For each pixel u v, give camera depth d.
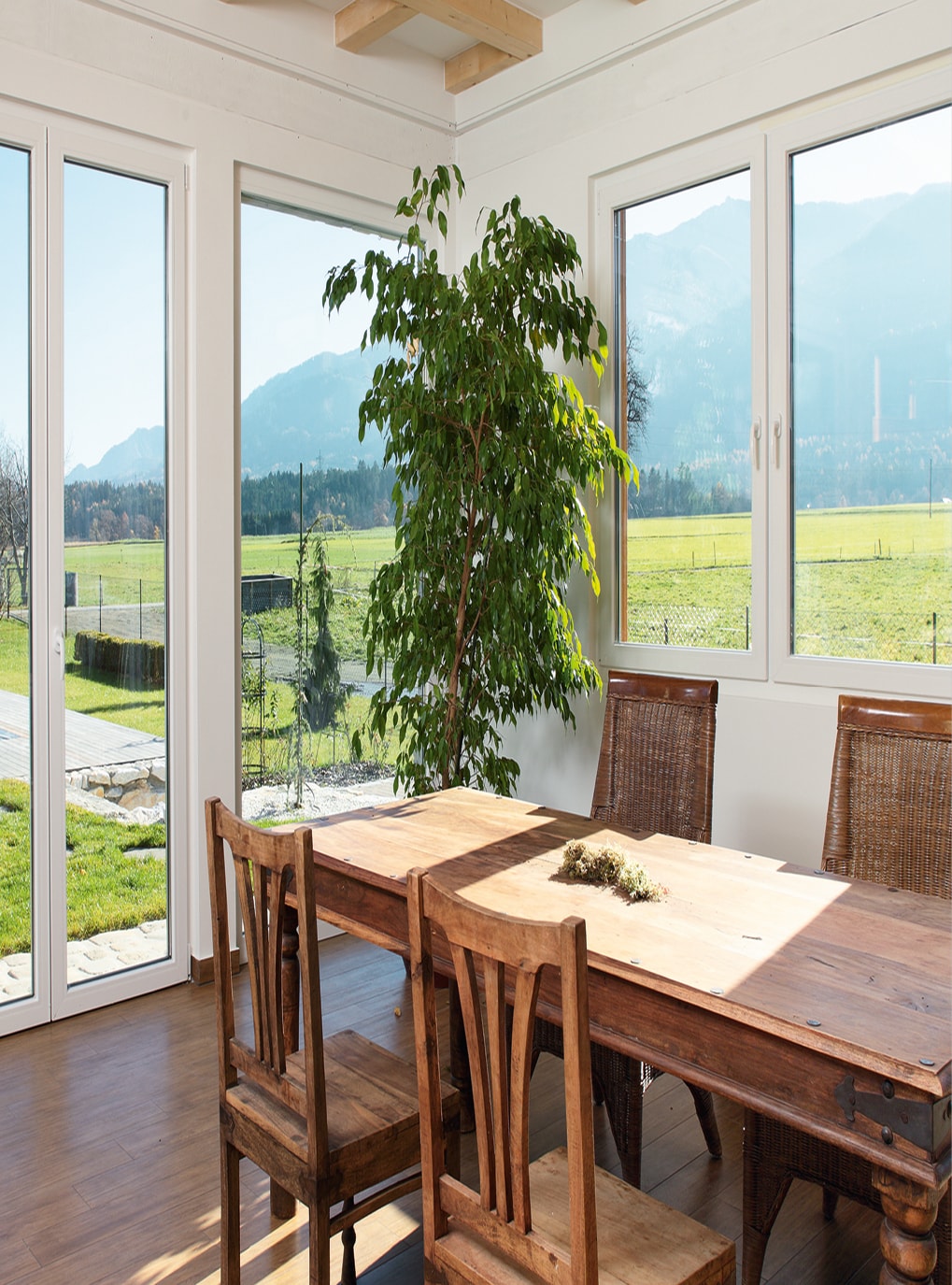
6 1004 3.08
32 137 3.04
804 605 3.19
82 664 3.22
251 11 3.48
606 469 3.72
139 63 3.23
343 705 4.04
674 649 3.54
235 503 3.54
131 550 3.34
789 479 3.19
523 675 3.28
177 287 3.38
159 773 3.41
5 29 2.95
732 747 3.33
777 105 3.13
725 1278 1.42
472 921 1.30
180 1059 2.91
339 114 3.81
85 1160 2.41
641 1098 2.20
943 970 1.57
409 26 3.86
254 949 1.79
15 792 3.09
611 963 1.60
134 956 3.35
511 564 3.26
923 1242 1.31
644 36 3.44
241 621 3.66
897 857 2.29
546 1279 1.29
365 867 2.11
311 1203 1.67
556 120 3.82
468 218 4.24
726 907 1.86
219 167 3.44
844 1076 1.35
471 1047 1.36
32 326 3.08
